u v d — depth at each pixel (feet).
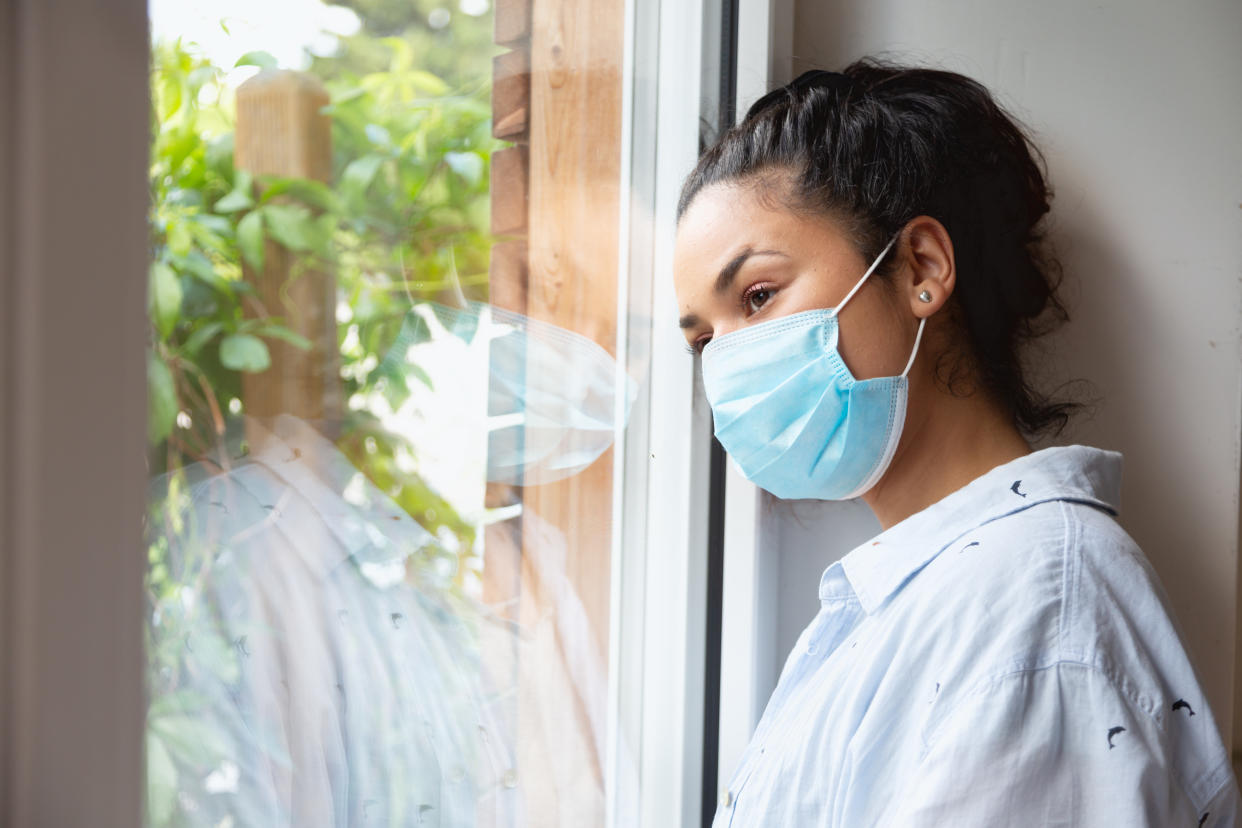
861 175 2.59
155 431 2.03
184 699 2.10
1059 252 3.50
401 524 2.66
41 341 1.40
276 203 2.29
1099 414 3.49
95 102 1.45
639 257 3.55
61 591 1.46
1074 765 1.94
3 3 1.33
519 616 3.08
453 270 2.81
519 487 3.07
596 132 3.32
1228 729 3.51
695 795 3.71
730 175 2.72
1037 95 3.51
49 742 1.46
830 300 2.60
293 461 2.35
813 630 2.83
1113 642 2.03
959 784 1.94
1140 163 3.46
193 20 2.08
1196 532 3.50
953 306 2.71
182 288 2.09
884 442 2.65
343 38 2.43
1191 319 3.47
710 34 3.52
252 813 2.25
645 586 3.67
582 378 3.32
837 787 2.31
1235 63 3.40
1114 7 3.45
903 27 3.58
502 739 2.99
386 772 2.59
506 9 2.91
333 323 2.46
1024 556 2.15
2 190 1.35
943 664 2.16
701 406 3.59
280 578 2.31
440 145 2.74
